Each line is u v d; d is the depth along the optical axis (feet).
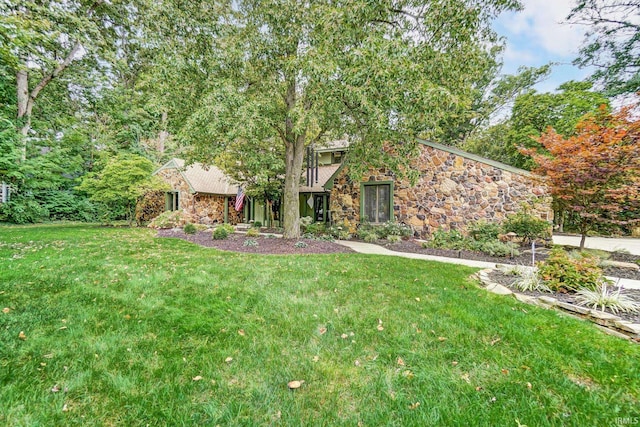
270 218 53.42
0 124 41.98
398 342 8.93
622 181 20.48
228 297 12.64
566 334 9.37
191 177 53.42
